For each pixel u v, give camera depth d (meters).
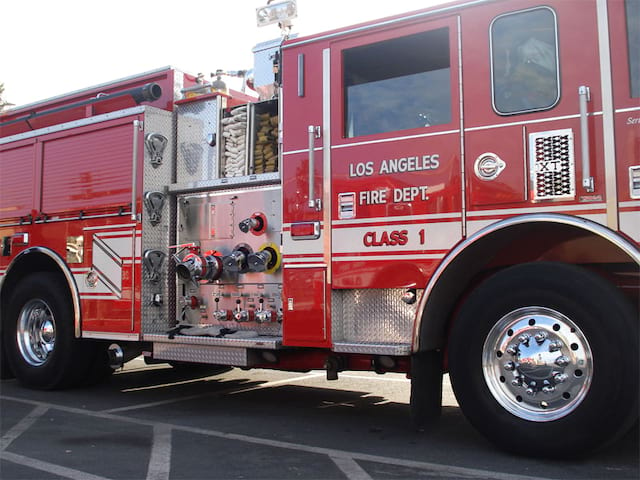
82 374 6.42
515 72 4.03
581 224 3.70
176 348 5.51
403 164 4.36
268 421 5.06
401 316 4.39
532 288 3.80
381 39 4.56
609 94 3.70
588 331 3.61
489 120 4.08
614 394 3.50
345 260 4.53
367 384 6.86
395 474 3.62
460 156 4.15
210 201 5.78
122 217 5.87
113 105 6.59
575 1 3.86
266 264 5.21
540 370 3.79
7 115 7.65
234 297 5.54
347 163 4.59
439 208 4.20
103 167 6.07
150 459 3.99
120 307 5.82
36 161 6.67
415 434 4.58
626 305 3.59
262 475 3.64
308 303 4.65
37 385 6.52
